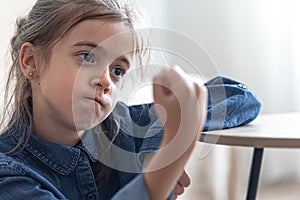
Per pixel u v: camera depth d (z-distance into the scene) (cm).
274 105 162
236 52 158
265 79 161
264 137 60
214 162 113
